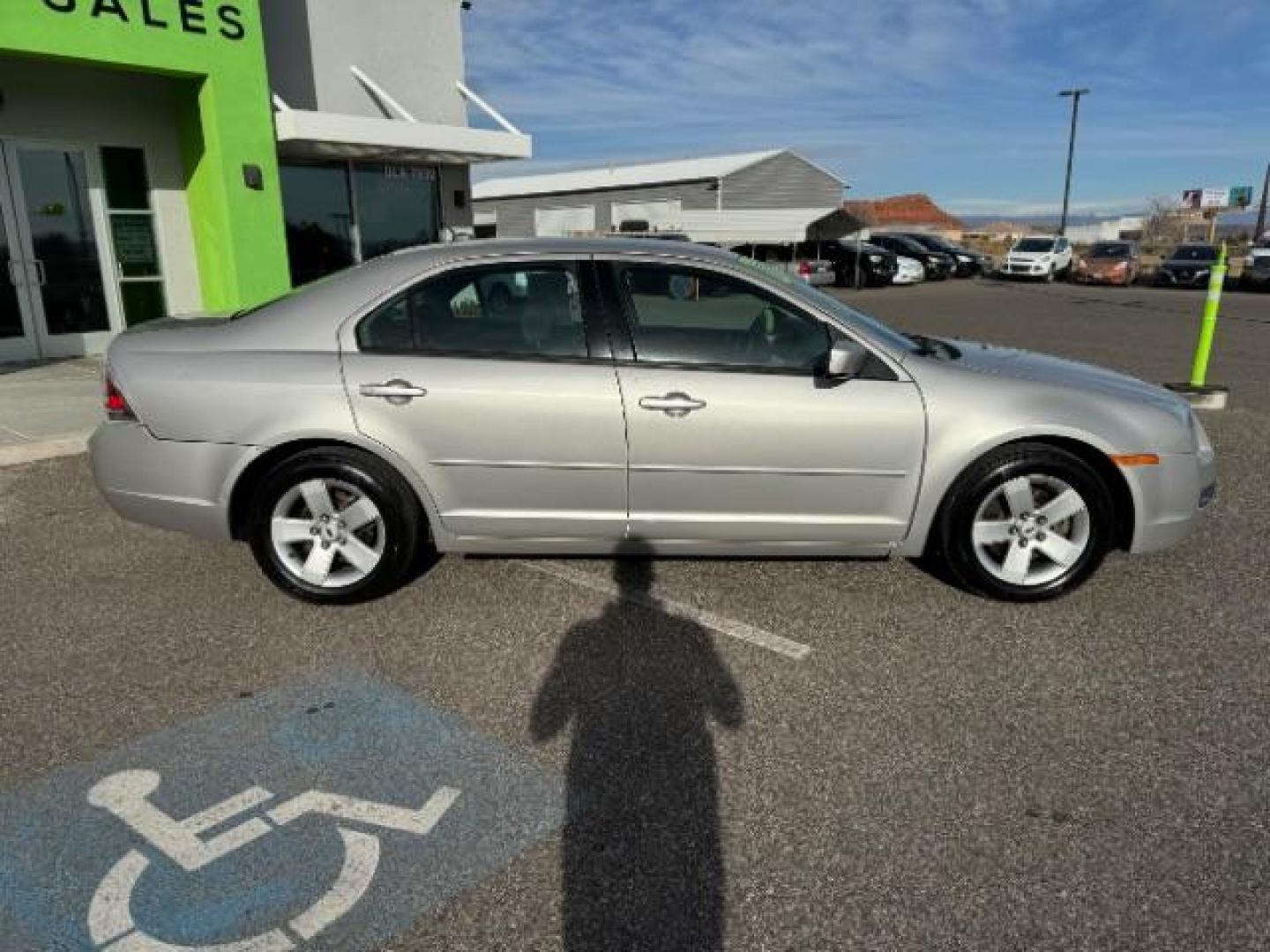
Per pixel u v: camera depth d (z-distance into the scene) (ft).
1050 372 13.80
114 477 13.47
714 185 126.41
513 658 12.07
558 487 13.00
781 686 11.36
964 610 13.44
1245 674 11.63
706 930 7.52
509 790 9.31
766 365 12.92
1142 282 104.73
